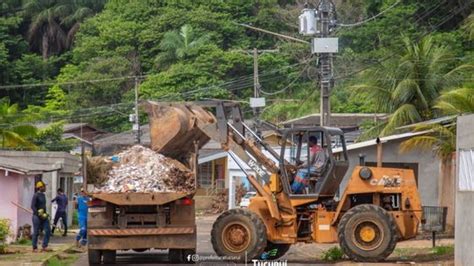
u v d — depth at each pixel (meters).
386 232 49.88
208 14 157.88
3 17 183.62
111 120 158.62
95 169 48.31
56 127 137.12
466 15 127.00
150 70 159.25
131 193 47.38
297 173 51.84
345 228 50.25
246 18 159.38
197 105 52.34
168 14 159.88
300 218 51.78
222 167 140.38
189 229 48.06
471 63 102.12
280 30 159.00
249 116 145.38
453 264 47.75
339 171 52.09
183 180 48.53
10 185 68.12
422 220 52.59
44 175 84.31
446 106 72.38
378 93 97.50
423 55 96.25
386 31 137.38
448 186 76.19
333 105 140.62
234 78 149.88
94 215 47.88
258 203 51.38
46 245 58.28
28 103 173.12
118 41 162.25
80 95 159.88
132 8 165.75
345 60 135.88
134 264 49.81
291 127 52.41
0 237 56.19
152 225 48.03
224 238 50.28
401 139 82.88
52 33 184.38
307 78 147.75
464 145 44.44
